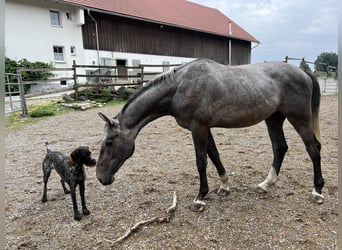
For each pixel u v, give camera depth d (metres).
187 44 22.42
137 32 19.05
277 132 3.02
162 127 6.96
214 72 2.50
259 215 2.51
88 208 2.78
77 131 6.46
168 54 21.16
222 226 2.36
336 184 3.10
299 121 2.69
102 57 17.39
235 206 2.71
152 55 20.09
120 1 19.05
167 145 5.20
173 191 3.12
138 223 2.38
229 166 3.88
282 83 2.61
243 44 27.70
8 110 8.94
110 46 17.69
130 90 11.45
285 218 2.44
